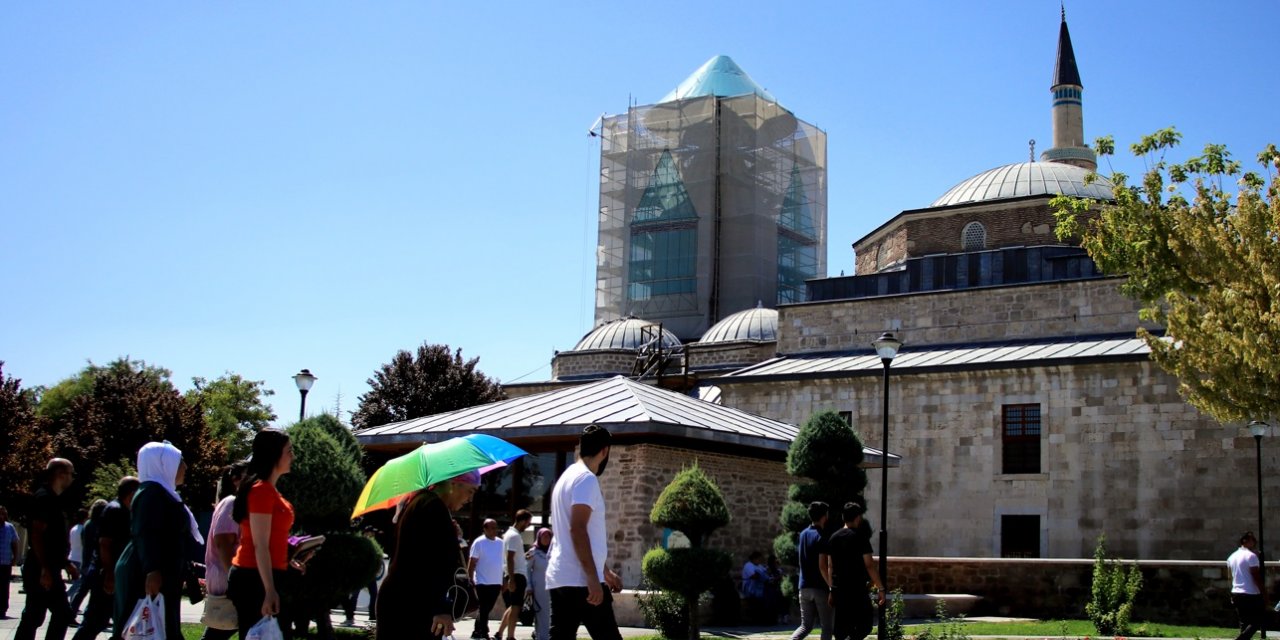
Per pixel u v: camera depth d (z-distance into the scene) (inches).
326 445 593.0
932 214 1739.7
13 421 1648.6
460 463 440.5
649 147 2571.4
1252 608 692.7
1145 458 1261.1
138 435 1765.5
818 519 588.4
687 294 2466.8
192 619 748.0
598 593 332.8
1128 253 946.1
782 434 1034.1
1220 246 863.7
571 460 953.5
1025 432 1334.9
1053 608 928.9
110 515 464.8
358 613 885.2
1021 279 1523.1
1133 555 1247.5
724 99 2522.1
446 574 345.7
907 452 1389.0
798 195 2600.9
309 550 422.9
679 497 705.0
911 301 1551.4
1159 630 808.3
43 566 485.7
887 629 676.7
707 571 679.7
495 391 2187.5
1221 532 1211.2
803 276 2583.7
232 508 397.4
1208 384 898.7
